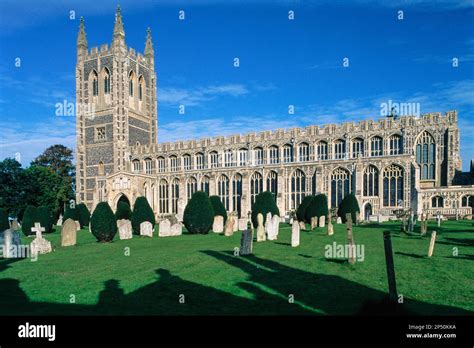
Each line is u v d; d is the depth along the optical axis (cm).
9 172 5869
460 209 4791
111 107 7562
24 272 1562
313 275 1415
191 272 1501
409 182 5169
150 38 8681
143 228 3238
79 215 4731
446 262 1627
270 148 6644
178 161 7444
